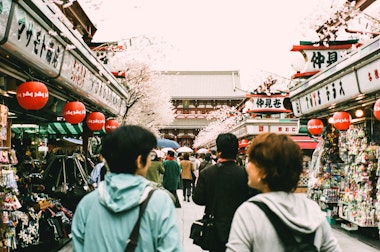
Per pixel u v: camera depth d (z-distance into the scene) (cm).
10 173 580
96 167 884
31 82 521
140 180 221
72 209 884
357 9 920
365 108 862
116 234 209
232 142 436
